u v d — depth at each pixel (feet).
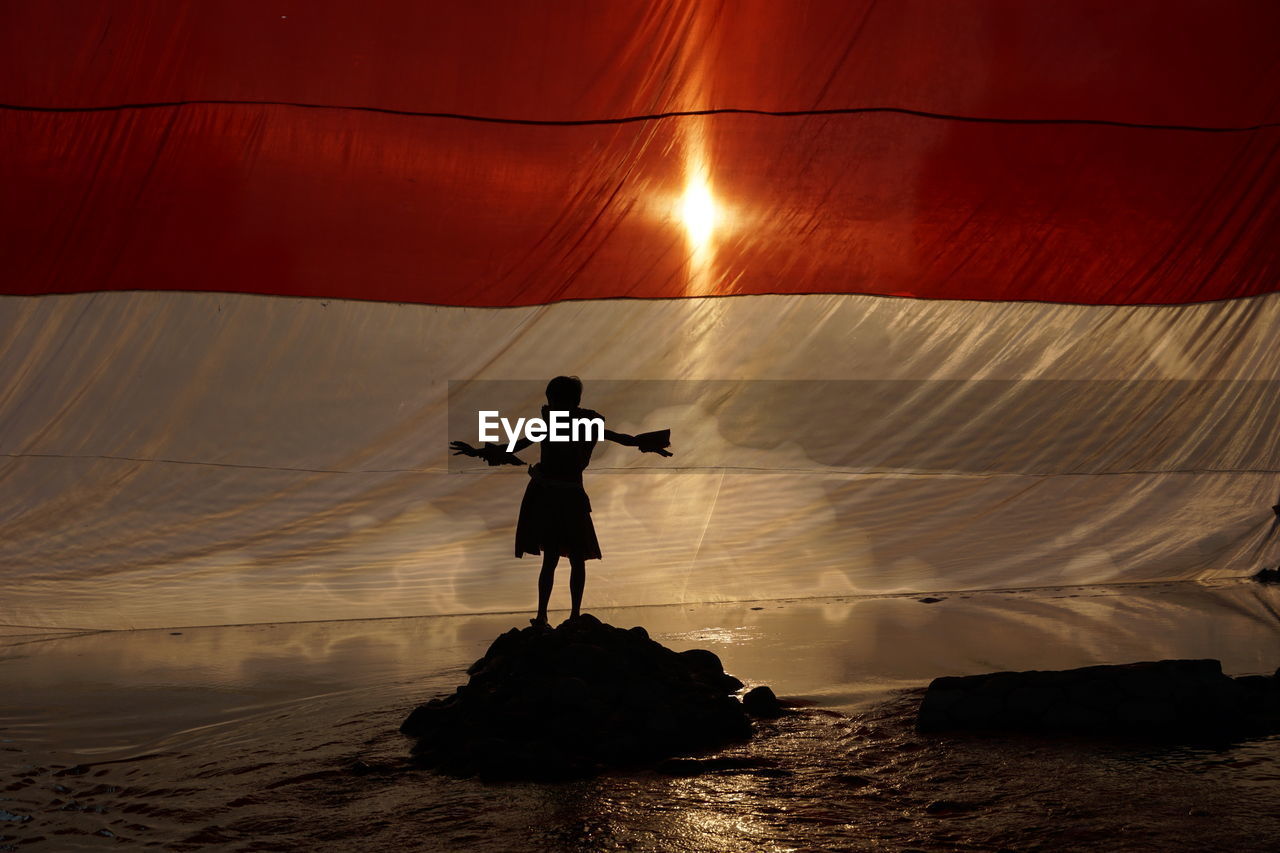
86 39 24.52
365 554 26.16
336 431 26.17
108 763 14.43
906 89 27.32
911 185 27.66
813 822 10.93
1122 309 28.40
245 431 25.75
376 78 25.77
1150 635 21.45
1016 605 25.72
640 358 27.35
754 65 26.86
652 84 26.61
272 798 12.44
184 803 12.39
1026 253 28.09
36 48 24.31
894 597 27.50
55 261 24.86
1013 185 27.86
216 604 25.36
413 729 15.10
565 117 26.48
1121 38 27.81
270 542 25.72
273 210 25.76
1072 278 28.30
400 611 26.11
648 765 13.39
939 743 13.74
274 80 25.40
